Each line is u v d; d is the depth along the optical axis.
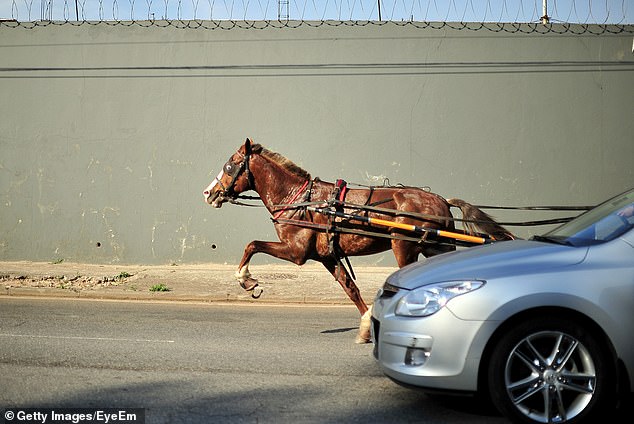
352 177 14.91
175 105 15.06
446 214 8.41
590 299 4.74
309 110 14.91
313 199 8.59
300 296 11.57
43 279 13.23
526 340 4.84
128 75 15.10
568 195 14.66
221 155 15.03
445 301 4.94
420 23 14.66
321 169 14.95
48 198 15.31
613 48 14.50
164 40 15.02
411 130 14.80
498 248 5.65
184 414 5.43
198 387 6.20
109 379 6.45
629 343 4.73
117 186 15.18
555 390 4.82
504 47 14.61
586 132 14.59
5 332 8.66
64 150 15.27
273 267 14.80
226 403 5.72
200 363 7.09
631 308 4.74
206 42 14.97
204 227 15.04
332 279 13.35
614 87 14.52
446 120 14.73
